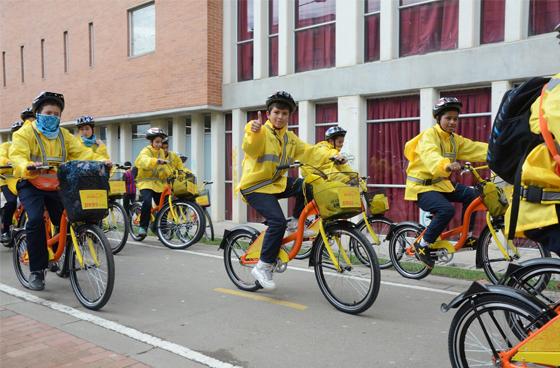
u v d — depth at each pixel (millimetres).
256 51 11445
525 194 2781
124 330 4324
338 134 7152
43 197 5371
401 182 9547
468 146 5820
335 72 10000
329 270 5086
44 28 16547
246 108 11727
